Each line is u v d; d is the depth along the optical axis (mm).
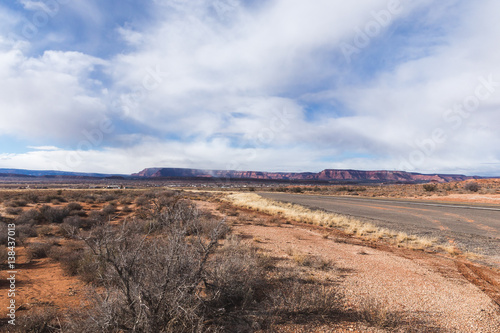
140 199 26422
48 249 8555
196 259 3836
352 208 26156
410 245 11289
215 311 4020
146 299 3055
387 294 5473
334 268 7172
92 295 3818
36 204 25188
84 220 14453
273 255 8359
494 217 19688
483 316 4551
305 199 39250
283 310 4363
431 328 4082
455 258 9516
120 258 3123
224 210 22031
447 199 37812
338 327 3984
